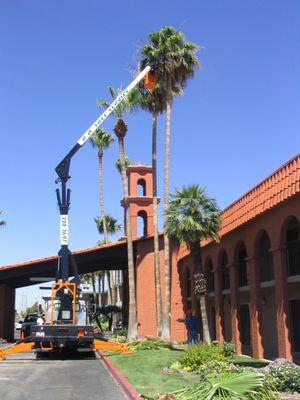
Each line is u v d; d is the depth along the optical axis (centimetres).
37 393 1234
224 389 856
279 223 1731
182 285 3366
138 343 2617
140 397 1077
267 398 874
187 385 1230
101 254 3550
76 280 2339
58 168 2436
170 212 2234
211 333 2833
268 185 1794
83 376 1570
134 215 3781
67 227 2378
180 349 2442
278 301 1728
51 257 3316
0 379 1501
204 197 2216
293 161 1593
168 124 3109
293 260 1839
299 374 1105
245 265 2395
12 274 3328
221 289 2489
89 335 2191
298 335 1811
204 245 2620
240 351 2177
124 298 4300
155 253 3177
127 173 4012
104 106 3450
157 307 3119
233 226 2141
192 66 3088
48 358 2234
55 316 2256
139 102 3284
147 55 3083
